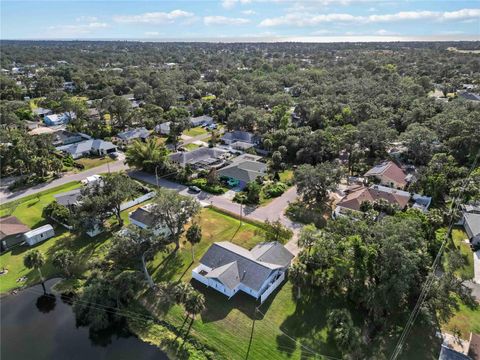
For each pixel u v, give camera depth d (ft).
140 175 280.51
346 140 276.62
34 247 188.55
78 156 319.47
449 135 288.30
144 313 144.46
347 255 142.10
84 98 556.92
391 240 128.98
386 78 573.74
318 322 136.67
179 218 175.94
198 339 131.54
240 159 298.97
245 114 383.65
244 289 152.56
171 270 168.55
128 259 162.30
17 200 238.07
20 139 301.22
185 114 426.51
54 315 146.61
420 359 119.75
